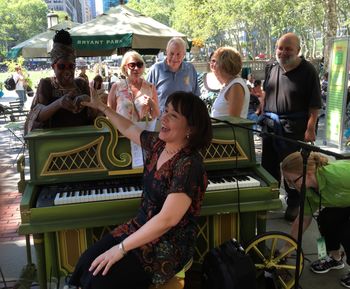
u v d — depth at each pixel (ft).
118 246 6.09
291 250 8.43
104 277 6.02
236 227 8.55
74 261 7.88
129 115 11.00
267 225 12.40
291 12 76.54
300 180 8.44
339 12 75.10
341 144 23.57
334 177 8.30
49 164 7.70
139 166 7.88
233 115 10.83
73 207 7.13
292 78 12.07
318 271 9.71
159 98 14.02
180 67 14.12
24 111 33.04
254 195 7.76
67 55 8.94
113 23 18.42
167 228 5.97
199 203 6.31
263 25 103.09
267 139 12.91
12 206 14.97
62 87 9.12
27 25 199.11
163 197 6.26
